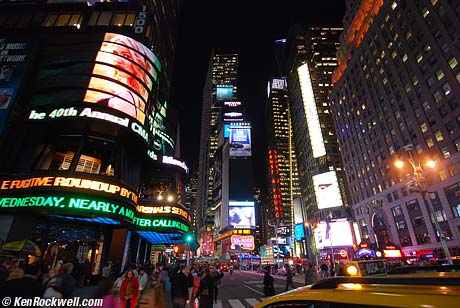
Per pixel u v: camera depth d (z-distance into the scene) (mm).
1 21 28328
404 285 1838
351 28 78062
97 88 22578
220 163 174125
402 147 53281
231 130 165250
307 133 108625
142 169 30875
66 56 24453
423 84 47812
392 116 56188
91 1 31125
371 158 63781
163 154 34469
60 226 19734
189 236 30203
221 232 144375
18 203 17266
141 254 32781
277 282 28500
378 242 59219
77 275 15945
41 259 17578
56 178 17984
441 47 44281
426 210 46438
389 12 57656
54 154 21875
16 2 30375
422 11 48406
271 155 199500
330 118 104875
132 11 31000
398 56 54531
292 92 135625
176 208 27062
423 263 28875
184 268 10945
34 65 23922
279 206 177750
